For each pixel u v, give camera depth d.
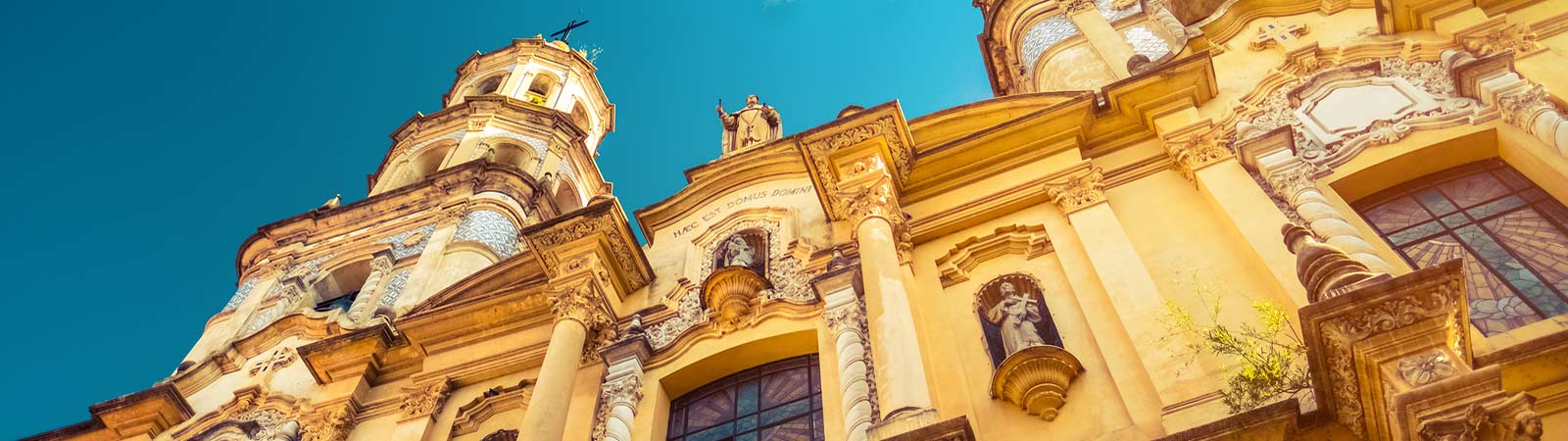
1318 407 9.02
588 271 16.30
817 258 15.59
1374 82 15.05
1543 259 11.61
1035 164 15.80
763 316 15.02
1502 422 7.49
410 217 25.94
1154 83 15.94
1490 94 13.45
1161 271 12.71
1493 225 12.37
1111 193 14.73
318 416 17.39
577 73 36.94
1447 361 7.94
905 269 14.15
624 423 13.92
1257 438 9.21
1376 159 13.56
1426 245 12.48
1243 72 16.72
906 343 11.75
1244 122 14.88
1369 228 12.62
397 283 23.14
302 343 20.66
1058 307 13.04
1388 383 8.09
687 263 17.20
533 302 17.34
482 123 30.83
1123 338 11.91
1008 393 11.73
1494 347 9.95
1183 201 13.95
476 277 18.45
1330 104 15.01
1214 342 10.45
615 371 14.80
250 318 23.14
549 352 15.16
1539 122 12.52
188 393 20.09
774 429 13.70
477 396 16.36
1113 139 15.90
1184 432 9.45
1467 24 14.96
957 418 9.65
